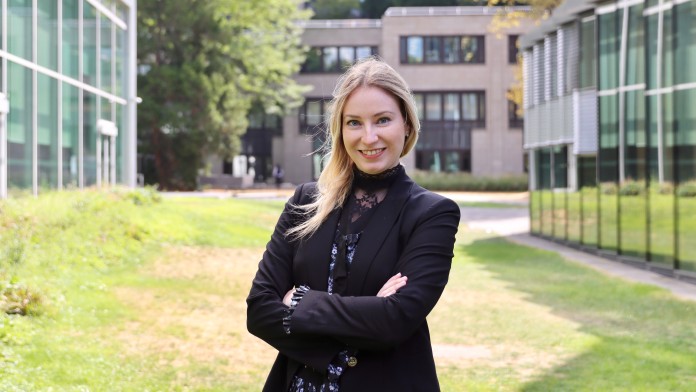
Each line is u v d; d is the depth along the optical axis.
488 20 53.72
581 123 18.61
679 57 13.41
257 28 47.00
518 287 12.98
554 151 21.14
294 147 56.50
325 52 55.62
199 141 42.91
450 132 54.12
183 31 43.62
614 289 12.50
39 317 8.40
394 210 2.58
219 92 43.16
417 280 2.46
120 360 7.38
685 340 8.72
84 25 21.86
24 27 17.42
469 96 54.16
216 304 10.72
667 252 14.28
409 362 2.51
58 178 19.58
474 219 28.69
